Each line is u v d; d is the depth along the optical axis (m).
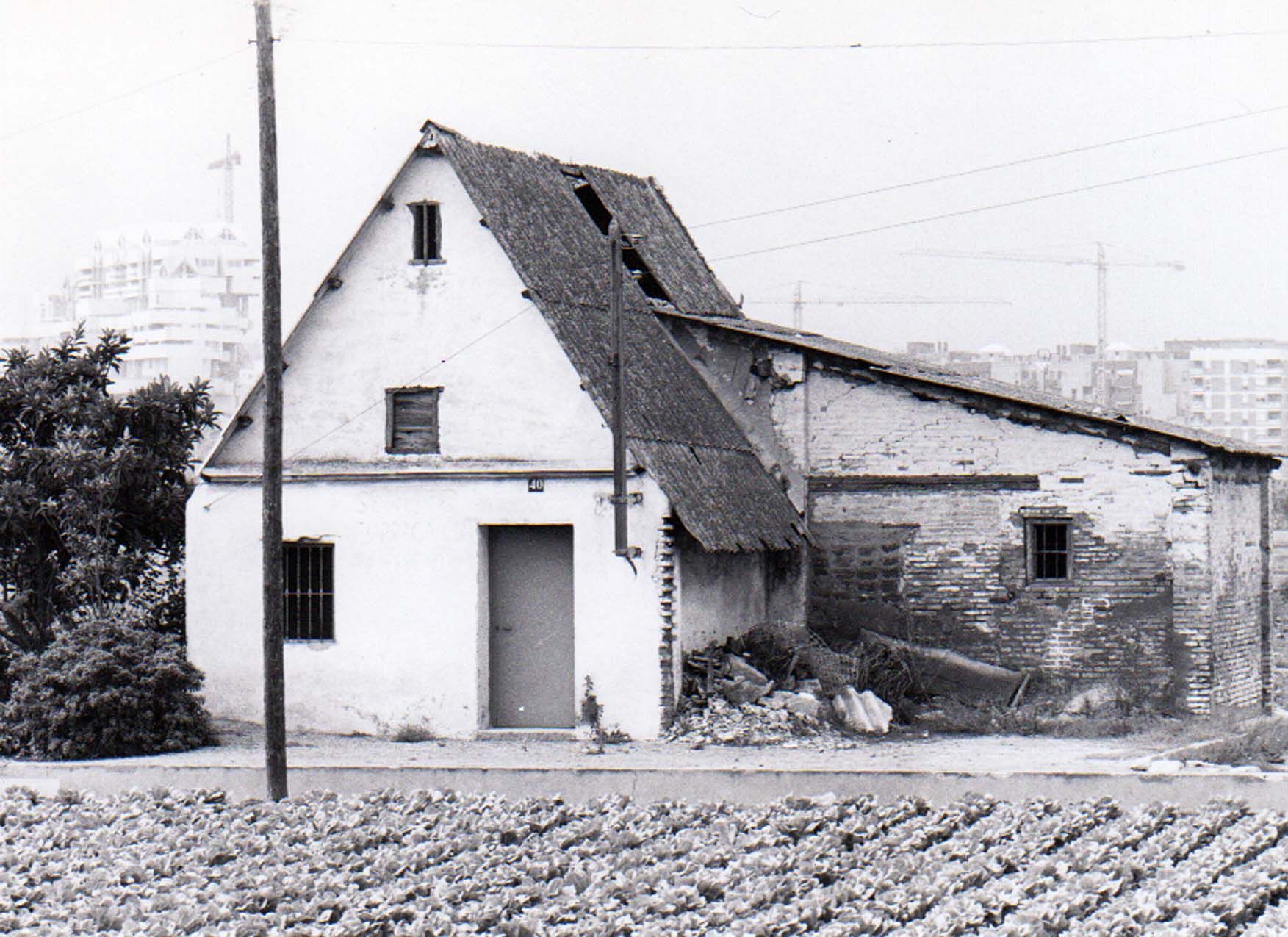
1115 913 14.98
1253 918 15.54
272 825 19.72
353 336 28.19
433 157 27.84
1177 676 28.20
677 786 20.83
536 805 20.36
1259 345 126.69
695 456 28.03
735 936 14.81
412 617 27.47
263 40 21.70
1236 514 30.22
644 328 30.16
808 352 30.52
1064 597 28.91
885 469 30.02
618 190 34.28
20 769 23.97
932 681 29.08
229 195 111.88
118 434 29.33
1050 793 20.00
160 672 25.86
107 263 112.00
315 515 28.09
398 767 21.83
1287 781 19.52
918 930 14.79
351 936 15.07
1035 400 29.77
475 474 27.19
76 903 16.17
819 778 20.50
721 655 27.55
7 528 27.83
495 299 27.39
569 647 27.25
